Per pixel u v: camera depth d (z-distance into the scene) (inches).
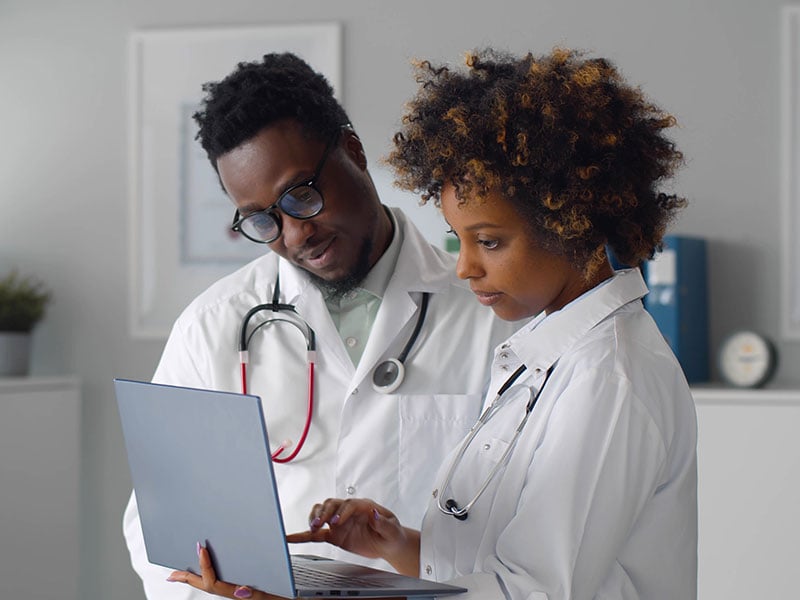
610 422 41.8
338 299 61.1
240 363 61.4
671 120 46.4
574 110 42.9
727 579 94.3
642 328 46.0
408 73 113.7
